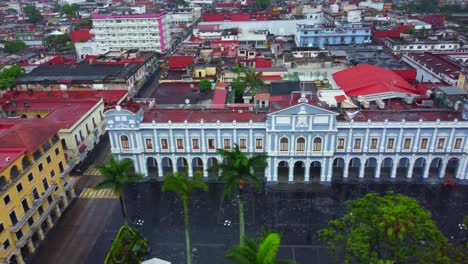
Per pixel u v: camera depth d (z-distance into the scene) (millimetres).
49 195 66938
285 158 77688
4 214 55156
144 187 80500
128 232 62156
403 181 79250
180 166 85438
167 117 81312
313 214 69938
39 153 64500
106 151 97062
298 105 71938
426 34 165625
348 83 104812
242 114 82312
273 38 178625
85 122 93875
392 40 157125
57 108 98500
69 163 86938
